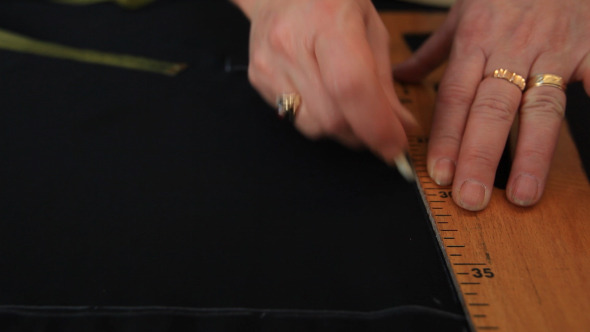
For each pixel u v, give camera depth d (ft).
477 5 2.19
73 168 2.04
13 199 1.97
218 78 2.36
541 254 1.90
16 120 2.16
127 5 2.70
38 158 2.06
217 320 1.79
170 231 1.92
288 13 1.99
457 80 2.11
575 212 1.98
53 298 1.81
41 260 1.86
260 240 1.92
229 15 2.69
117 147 2.10
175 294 1.82
